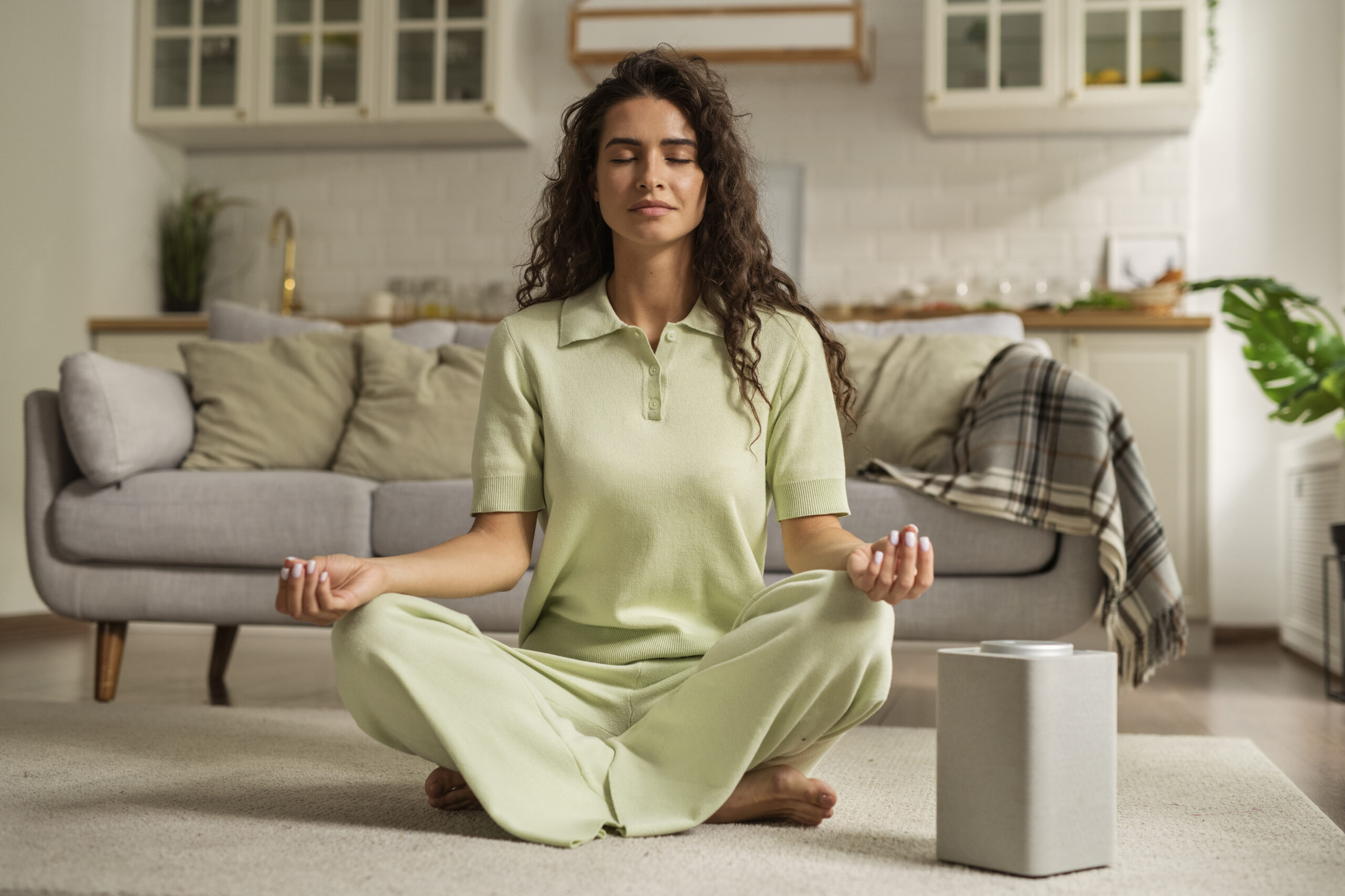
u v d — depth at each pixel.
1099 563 2.16
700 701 1.25
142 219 4.71
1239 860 1.21
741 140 1.43
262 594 2.43
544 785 1.22
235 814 1.34
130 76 4.65
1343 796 1.62
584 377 1.38
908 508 2.22
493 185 4.80
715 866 1.12
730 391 1.37
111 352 4.36
